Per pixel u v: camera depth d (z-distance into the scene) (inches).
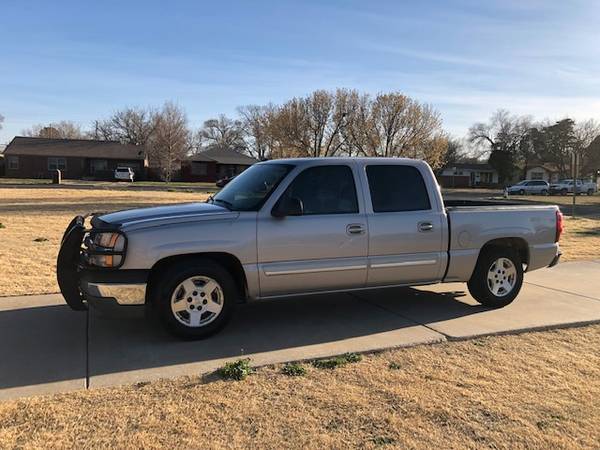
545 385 172.2
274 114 2508.6
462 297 286.4
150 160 2733.8
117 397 159.5
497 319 245.4
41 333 217.6
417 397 161.6
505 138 3681.1
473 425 145.6
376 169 239.1
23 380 171.2
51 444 132.3
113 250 197.2
